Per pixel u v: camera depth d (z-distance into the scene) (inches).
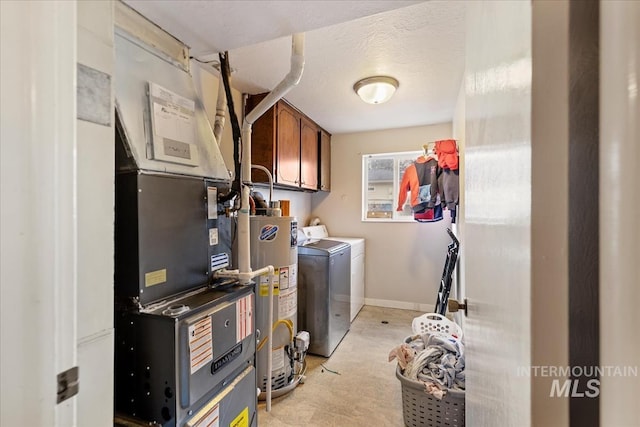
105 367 26.0
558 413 13.1
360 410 72.4
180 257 44.2
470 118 33.8
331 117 125.8
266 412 71.3
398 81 90.4
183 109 48.8
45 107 17.7
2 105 16.5
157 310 38.3
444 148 103.9
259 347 75.9
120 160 38.0
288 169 107.6
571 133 12.9
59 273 18.2
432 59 77.2
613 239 12.0
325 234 151.8
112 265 27.1
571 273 12.8
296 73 59.7
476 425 30.5
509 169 17.6
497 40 20.8
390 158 152.8
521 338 15.3
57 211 18.1
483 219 26.2
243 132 65.7
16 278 16.9
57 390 18.0
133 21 43.2
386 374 88.4
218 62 75.4
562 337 13.1
